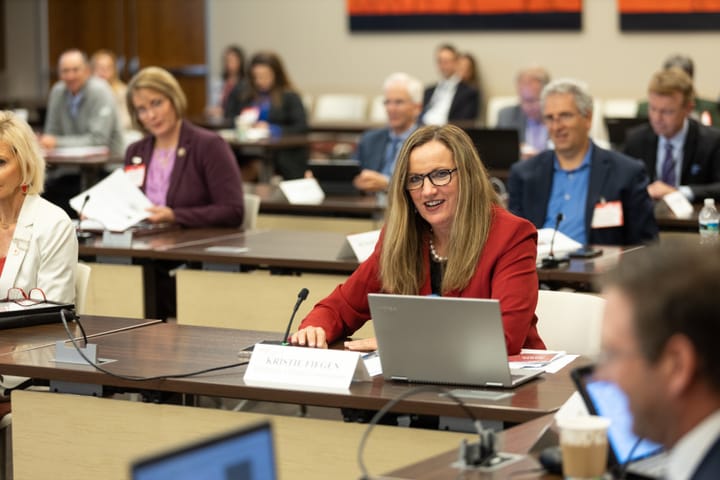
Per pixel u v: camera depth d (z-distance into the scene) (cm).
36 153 817
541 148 1983
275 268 1005
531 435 494
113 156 1858
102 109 1978
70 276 817
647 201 1087
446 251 684
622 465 427
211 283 1026
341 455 584
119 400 633
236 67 2806
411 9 2805
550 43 2652
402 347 582
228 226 1194
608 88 2600
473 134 1547
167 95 1183
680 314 274
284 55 2977
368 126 2552
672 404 283
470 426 549
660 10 2527
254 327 1017
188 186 1189
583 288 950
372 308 582
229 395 593
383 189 1402
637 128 1364
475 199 668
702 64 2506
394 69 2848
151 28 3188
